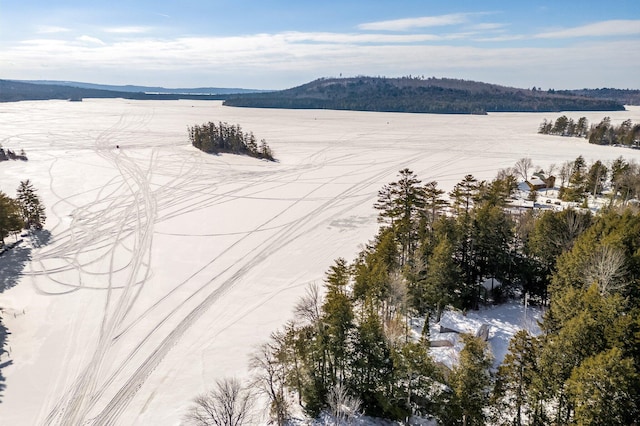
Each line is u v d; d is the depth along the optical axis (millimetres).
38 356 45125
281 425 35344
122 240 77812
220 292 59500
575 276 42812
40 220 83438
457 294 51188
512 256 56344
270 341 47375
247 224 87125
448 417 32500
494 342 45750
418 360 33406
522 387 31703
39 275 63625
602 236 48719
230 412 34500
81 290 59469
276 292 59500
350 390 35938
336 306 35531
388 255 49469
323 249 74812
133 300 57094
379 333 35125
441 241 49719
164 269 66438
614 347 26688
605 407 26141
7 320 51531
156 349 46781
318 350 35688
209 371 43031
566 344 30078
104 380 41875
